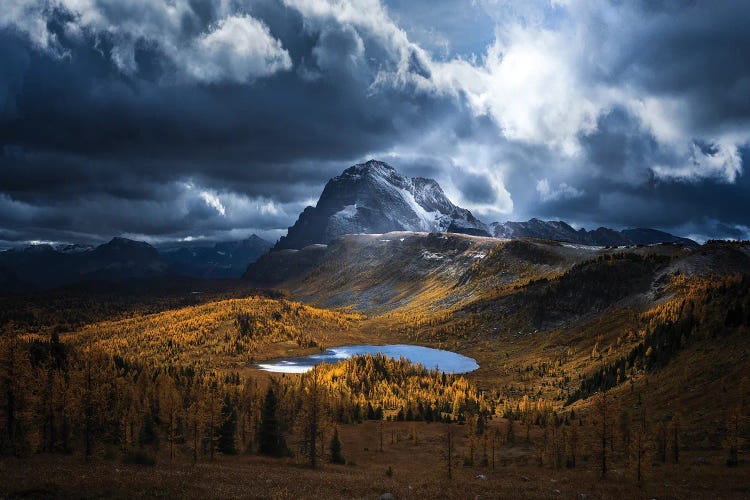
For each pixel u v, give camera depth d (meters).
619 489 57.22
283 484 51.16
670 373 139.12
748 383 99.75
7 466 47.09
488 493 51.25
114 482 41.69
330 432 124.38
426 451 121.75
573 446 90.19
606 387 161.62
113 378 116.44
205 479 49.50
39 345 136.75
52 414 71.44
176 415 90.44
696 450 84.00
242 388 166.75
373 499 45.84
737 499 51.19
